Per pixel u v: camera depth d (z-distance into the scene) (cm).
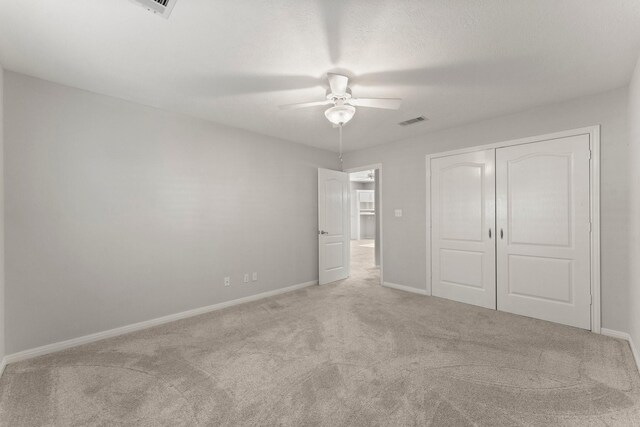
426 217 401
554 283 297
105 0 153
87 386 193
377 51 203
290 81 247
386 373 206
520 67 225
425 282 405
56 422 160
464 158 363
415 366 214
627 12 163
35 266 237
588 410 165
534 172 308
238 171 375
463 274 367
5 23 171
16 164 229
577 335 266
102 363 223
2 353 216
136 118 292
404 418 160
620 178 260
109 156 275
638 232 213
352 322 304
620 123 259
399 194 433
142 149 295
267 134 404
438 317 316
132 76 238
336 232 500
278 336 271
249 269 386
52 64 219
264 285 402
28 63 217
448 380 196
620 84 254
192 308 331
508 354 231
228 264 364
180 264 322
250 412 167
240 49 200
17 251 229
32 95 236
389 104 237
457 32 182
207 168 345
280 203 424
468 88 260
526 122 313
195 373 208
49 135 244
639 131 207
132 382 197
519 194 319
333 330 283
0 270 215
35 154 237
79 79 243
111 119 276
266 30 180
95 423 159
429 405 171
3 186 221
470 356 228
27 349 232
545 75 238
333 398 179
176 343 258
